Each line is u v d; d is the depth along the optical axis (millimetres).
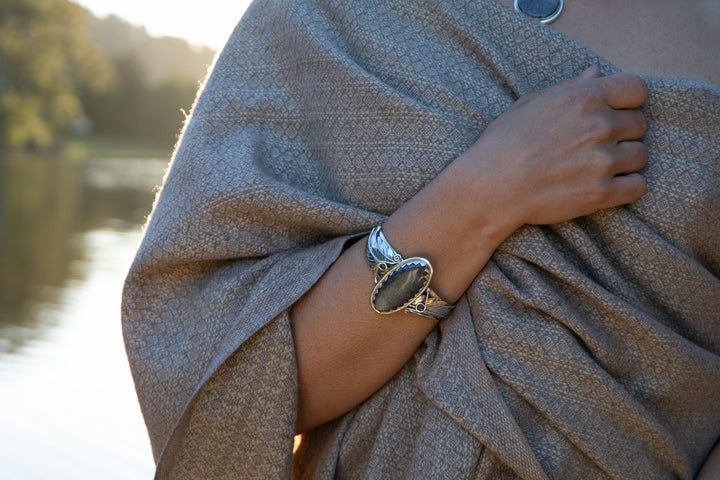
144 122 48031
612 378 776
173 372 806
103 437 3178
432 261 771
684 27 823
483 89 803
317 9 849
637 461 785
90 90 43375
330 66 820
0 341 4586
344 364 790
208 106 848
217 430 798
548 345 773
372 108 804
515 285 785
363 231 803
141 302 830
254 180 807
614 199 764
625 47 819
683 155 778
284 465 793
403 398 799
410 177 792
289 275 799
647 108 784
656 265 779
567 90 770
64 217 11359
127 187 17719
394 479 796
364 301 780
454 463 771
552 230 792
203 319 809
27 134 30172
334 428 830
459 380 775
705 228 781
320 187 829
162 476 808
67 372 4012
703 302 788
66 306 5637
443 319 796
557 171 759
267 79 853
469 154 771
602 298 773
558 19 832
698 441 810
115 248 8641
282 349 787
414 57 813
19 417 3314
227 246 812
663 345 779
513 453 766
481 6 820
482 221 767
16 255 7883
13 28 27797
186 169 829
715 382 799
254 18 871
